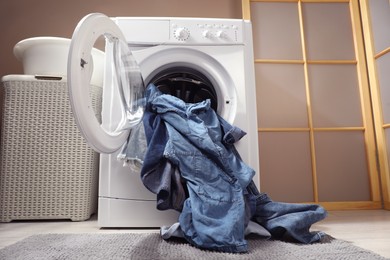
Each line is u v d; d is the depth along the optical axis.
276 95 1.59
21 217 1.13
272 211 0.84
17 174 1.14
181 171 0.82
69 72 0.67
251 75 1.11
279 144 1.56
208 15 1.75
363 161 1.56
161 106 0.94
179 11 1.75
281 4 1.66
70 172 1.17
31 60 1.21
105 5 1.73
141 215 0.96
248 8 1.61
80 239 0.77
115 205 0.96
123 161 0.96
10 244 0.78
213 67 1.10
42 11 1.71
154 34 1.07
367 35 1.61
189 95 1.20
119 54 0.97
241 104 1.05
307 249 0.68
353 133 1.58
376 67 1.57
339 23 1.67
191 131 0.87
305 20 1.66
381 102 1.53
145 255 0.63
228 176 0.82
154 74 1.11
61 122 1.18
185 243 0.74
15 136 1.16
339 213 1.35
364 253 0.65
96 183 1.33
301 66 1.62
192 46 1.08
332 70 1.63
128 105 1.00
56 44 1.19
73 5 1.72
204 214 0.72
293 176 1.54
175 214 0.96
